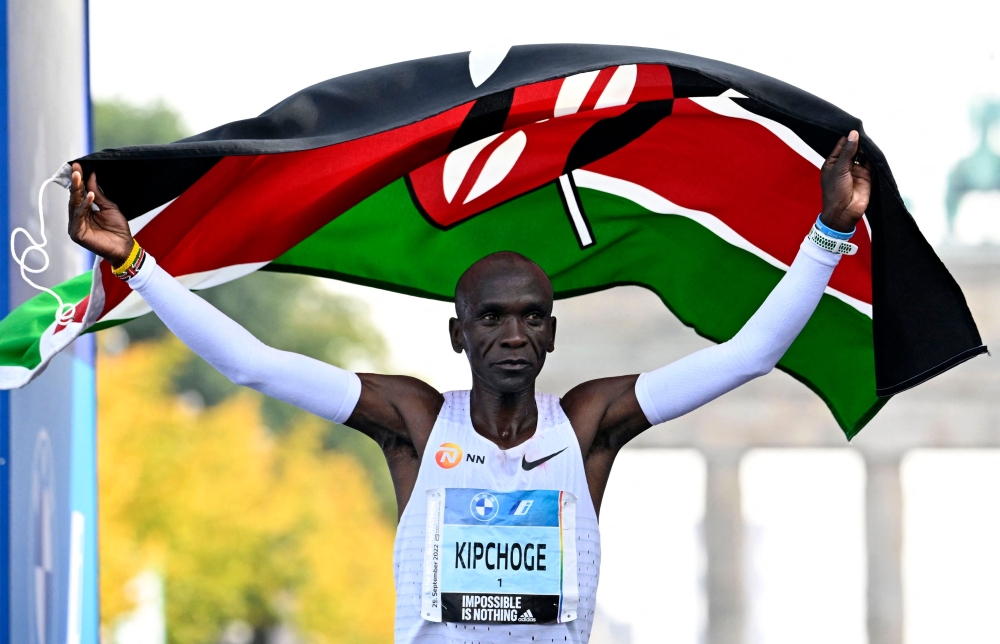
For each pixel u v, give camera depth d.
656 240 12.71
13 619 11.37
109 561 73.38
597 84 10.76
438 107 9.76
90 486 13.23
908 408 78.94
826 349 12.43
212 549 74.62
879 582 77.44
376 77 10.27
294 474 87.81
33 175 12.31
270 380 10.42
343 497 88.75
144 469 75.31
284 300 100.69
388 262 12.61
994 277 80.44
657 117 11.53
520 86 9.68
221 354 10.28
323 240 12.35
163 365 84.44
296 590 78.81
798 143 11.28
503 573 10.05
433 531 10.15
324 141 9.55
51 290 10.55
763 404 79.25
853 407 12.64
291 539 80.81
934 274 10.28
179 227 10.67
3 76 11.88
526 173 12.17
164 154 9.16
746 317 12.84
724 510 78.75
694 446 79.38
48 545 12.09
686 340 78.31
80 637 12.84
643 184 12.26
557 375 78.38
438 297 12.85
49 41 12.88
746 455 79.31
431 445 10.39
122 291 10.72
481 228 12.65
